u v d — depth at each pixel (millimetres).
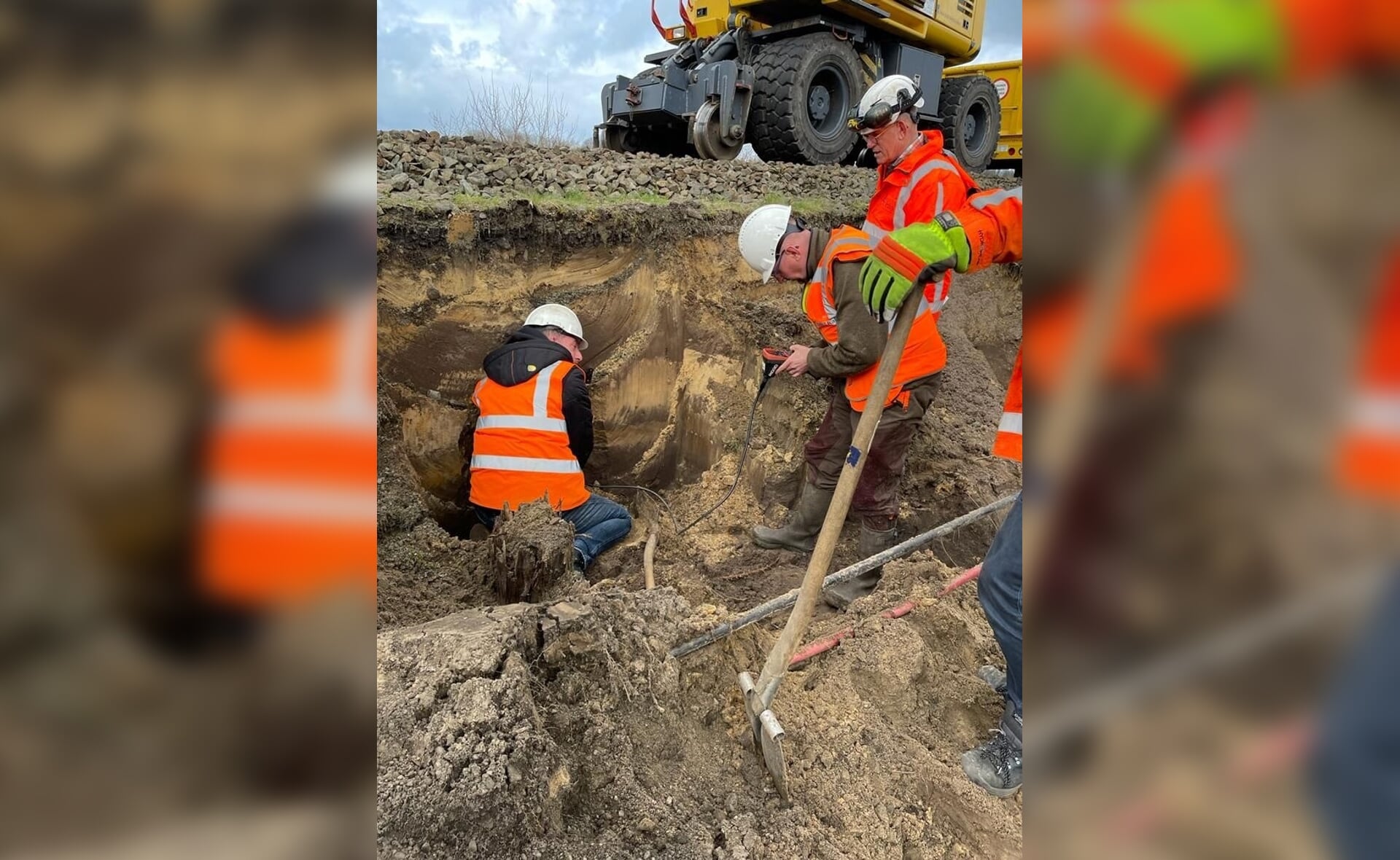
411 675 1421
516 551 2576
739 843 1392
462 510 3643
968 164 8695
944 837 1602
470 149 4047
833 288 2791
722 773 1589
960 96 8180
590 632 1659
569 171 4207
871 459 3016
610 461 3922
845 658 2072
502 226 3287
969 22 8172
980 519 3244
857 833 1523
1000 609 1686
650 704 1621
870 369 2826
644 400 3893
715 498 3732
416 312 3162
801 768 1651
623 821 1373
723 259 3963
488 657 1459
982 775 1751
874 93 3154
